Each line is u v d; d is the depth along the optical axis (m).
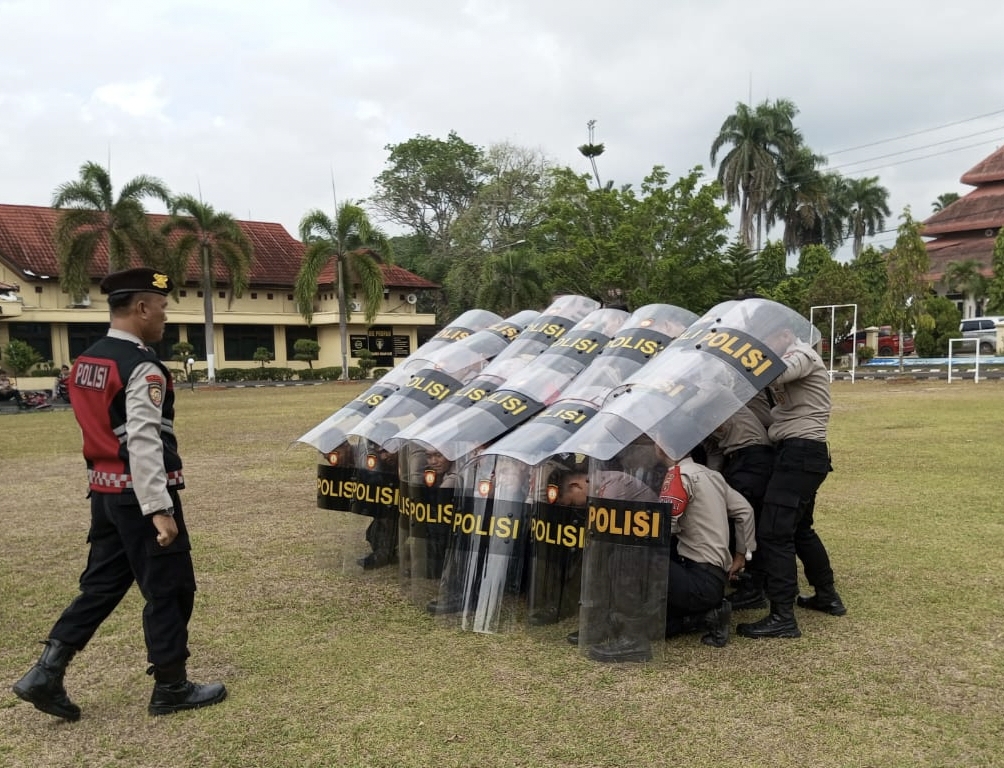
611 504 3.86
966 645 3.90
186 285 34.16
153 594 3.28
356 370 37.75
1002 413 14.44
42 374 30.59
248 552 5.87
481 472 4.52
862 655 3.80
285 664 3.82
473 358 5.73
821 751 2.93
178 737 3.14
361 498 5.30
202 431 14.18
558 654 3.92
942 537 5.87
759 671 3.65
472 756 2.95
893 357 34.97
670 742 3.02
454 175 47.06
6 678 3.73
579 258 28.39
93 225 27.44
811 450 3.98
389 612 4.56
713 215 26.77
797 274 44.12
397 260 48.31
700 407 3.91
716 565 3.95
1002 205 52.34
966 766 2.82
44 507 7.65
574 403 4.48
